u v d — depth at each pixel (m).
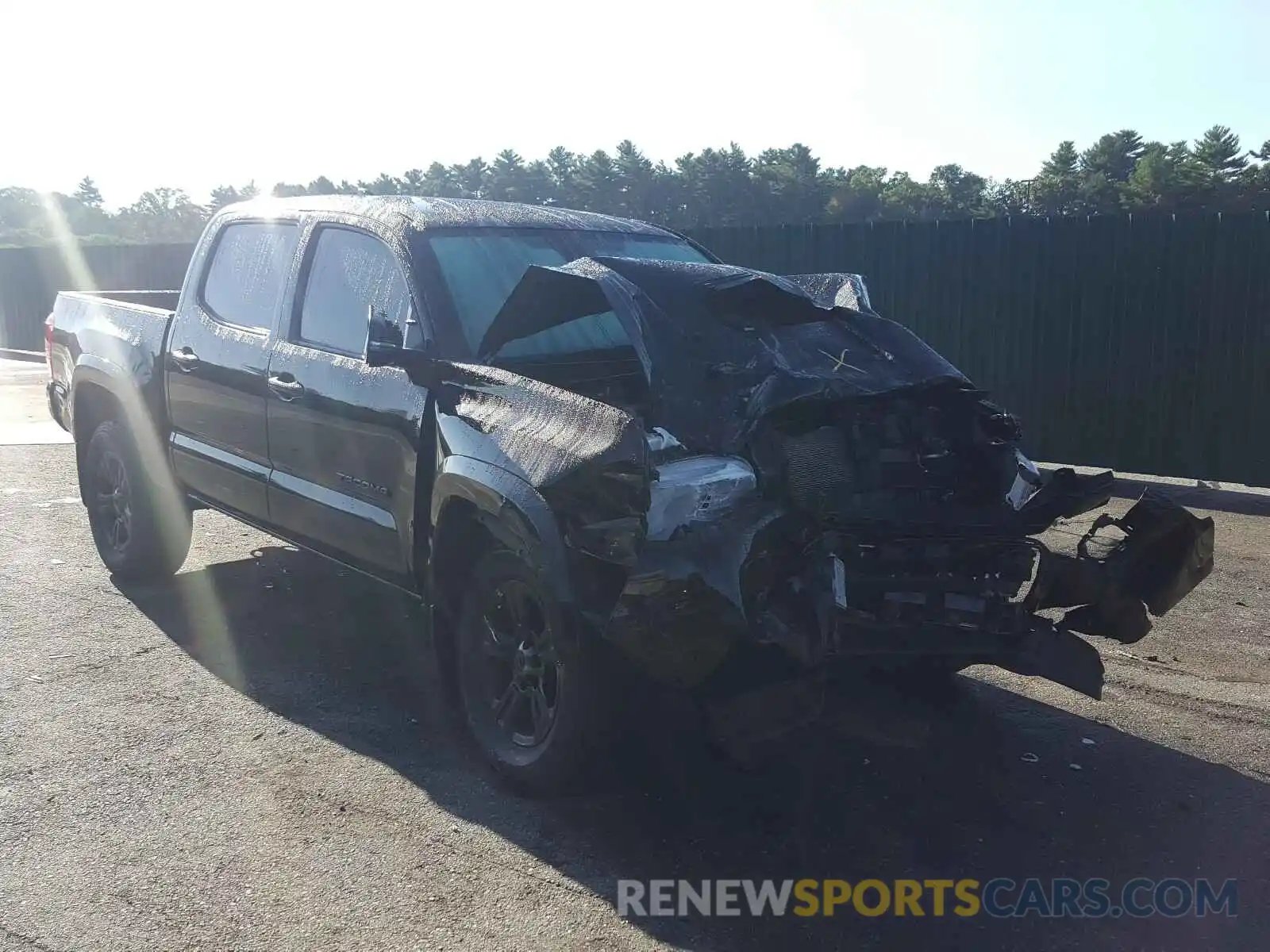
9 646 5.33
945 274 10.55
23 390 16.25
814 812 3.87
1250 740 4.53
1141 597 4.04
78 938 3.05
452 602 4.27
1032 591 3.96
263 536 7.57
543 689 3.89
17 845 3.53
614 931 3.14
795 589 3.51
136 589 6.28
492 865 3.47
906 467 3.87
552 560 3.62
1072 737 4.54
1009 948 3.12
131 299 7.62
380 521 4.51
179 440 5.87
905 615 3.66
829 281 5.39
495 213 5.18
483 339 4.40
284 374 5.00
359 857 3.50
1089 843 3.70
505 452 3.81
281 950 3.02
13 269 23.08
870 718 3.97
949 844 3.68
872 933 3.17
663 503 3.45
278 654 5.29
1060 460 10.27
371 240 4.89
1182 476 9.70
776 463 3.62
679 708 4.12
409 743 4.34
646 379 3.94
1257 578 6.81
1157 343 9.66
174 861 3.45
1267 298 9.14
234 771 4.06
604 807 3.86
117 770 4.05
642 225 5.84
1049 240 10.02
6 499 8.71
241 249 5.71
